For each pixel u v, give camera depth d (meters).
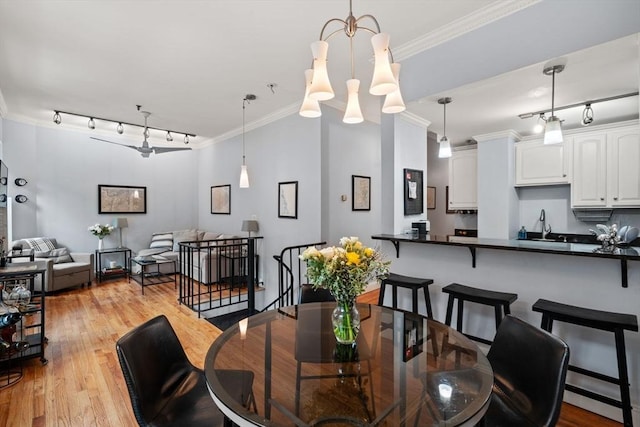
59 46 2.91
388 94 1.69
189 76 3.56
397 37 2.76
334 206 4.60
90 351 2.98
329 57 3.10
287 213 4.87
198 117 5.19
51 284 4.78
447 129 4.11
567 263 2.17
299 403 1.14
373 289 5.04
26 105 4.57
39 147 5.49
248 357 1.48
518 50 2.29
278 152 5.04
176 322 3.77
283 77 3.59
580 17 2.02
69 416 2.05
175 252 6.31
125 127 5.91
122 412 2.09
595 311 1.91
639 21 1.83
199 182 7.46
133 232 6.62
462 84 2.59
